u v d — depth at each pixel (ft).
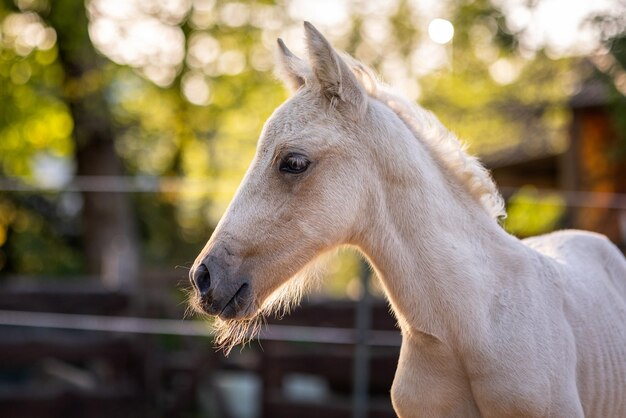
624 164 36.76
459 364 10.26
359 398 18.99
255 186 10.07
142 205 47.11
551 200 35.17
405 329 10.62
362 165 10.21
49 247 44.68
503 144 56.03
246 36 48.85
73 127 45.27
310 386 28.37
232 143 55.52
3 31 44.14
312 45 10.09
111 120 45.52
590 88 36.50
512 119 50.72
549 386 10.05
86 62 44.14
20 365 30.68
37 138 50.70
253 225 9.96
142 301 26.13
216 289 9.78
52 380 30.37
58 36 43.80
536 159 43.93
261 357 24.06
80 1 42.34
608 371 11.03
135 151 50.14
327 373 23.53
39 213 45.39
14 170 50.60
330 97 10.23
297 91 10.47
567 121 41.50
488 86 54.85
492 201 10.96
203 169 54.03
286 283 10.55
